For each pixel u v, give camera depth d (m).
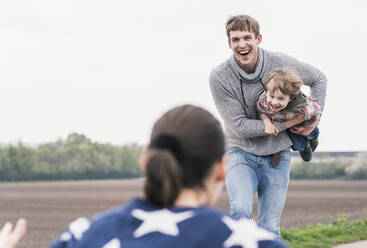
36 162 147.25
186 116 2.58
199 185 2.54
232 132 7.54
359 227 17.05
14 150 145.25
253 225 2.58
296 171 116.56
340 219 17.28
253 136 7.21
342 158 116.25
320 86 7.49
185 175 2.50
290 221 29.09
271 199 7.49
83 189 83.25
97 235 2.54
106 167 154.38
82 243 2.54
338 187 80.38
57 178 147.50
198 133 2.53
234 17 7.22
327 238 14.95
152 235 2.47
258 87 7.32
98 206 46.00
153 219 2.50
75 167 149.88
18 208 43.53
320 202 47.50
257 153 7.39
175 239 2.44
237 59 7.30
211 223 2.47
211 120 2.60
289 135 7.42
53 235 24.86
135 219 2.53
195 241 2.43
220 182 2.73
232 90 7.37
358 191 68.50
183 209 2.52
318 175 115.19
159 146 2.50
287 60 7.42
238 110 7.35
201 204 2.61
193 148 2.51
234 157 7.49
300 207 41.47
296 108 6.96
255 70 7.27
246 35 7.11
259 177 7.53
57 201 52.69
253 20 7.16
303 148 7.52
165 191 2.47
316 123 7.25
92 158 153.25
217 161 2.60
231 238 2.45
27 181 137.75
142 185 2.57
